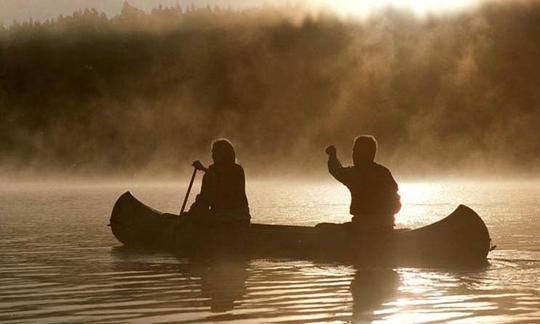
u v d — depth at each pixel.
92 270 28.44
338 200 82.81
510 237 39.19
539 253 32.88
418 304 21.28
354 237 31.20
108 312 20.22
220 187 33.47
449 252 30.47
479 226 30.52
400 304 21.28
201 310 20.48
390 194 31.33
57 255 32.97
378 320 19.16
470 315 19.73
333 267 28.92
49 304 21.36
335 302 21.62
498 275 26.84
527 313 19.95
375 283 25.09
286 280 25.81
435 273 27.38
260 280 25.81
